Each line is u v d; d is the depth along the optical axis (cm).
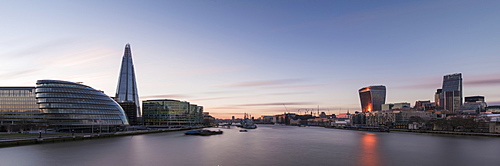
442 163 9306
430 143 15312
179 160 9650
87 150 11675
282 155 10775
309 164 9056
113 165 8775
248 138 19475
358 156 10575
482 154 11075
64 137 15375
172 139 18100
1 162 8981
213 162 9325
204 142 16012
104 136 18725
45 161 9175
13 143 12738
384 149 12662
